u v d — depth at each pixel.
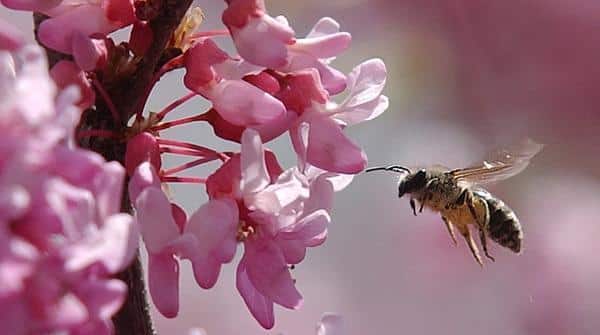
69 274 0.14
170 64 0.17
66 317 0.14
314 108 0.17
